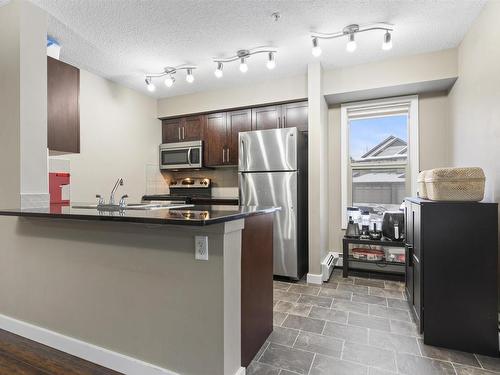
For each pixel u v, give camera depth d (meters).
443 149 3.26
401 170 3.52
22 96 1.98
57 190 2.82
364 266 3.65
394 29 2.47
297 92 3.52
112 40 2.66
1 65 2.05
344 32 2.46
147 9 2.18
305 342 1.92
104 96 3.56
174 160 4.29
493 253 1.76
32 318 1.92
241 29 2.48
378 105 3.52
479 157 2.25
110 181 3.62
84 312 1.73
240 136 3.51
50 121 2.20
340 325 2.16
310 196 3.23
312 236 3.22
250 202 3.44
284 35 2.58
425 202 1.88
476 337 1.78
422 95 3.35
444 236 1.84
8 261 2.02
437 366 1.66
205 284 1.39
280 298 2.71
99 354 1.66
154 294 1.52
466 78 2.55
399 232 3.21
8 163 2.02
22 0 1.98
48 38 2.58
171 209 1.94
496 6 1.94
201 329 1.41
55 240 1.81
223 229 1.34
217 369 1.38
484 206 1.77
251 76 3.55
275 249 3.32
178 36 2.59
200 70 3.36
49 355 1.75
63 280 1.79
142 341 1.55
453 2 2.10
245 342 1.64
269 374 1.59
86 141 3.33
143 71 3.38
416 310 2.14
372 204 3.67
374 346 1.87
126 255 1.58
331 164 3.80
